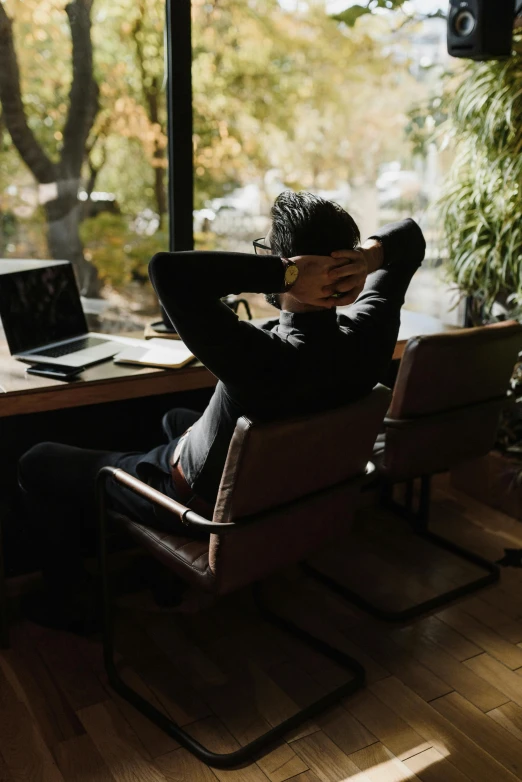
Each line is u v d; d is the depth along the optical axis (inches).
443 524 114.0
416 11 121.8
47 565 84.4
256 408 61.7
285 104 126.6
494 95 109.4
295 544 70.6
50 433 98.3
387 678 79.9
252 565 67.4
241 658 83.1
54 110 103.7
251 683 79.0
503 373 93.1
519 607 93.1
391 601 94.0
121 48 104.6
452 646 85.4
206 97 118.8
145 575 94.9
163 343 97.3
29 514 83.0
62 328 97.0
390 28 124.0
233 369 58.6
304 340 61.9
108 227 111.8
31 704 75.7
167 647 84.8
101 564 76.0
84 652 84.0
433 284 127.7
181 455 70.3
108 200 110.7
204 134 120.1
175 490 70.7
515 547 107.3
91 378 83.4
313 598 94.5
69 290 98.5
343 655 81.7
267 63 122.5
